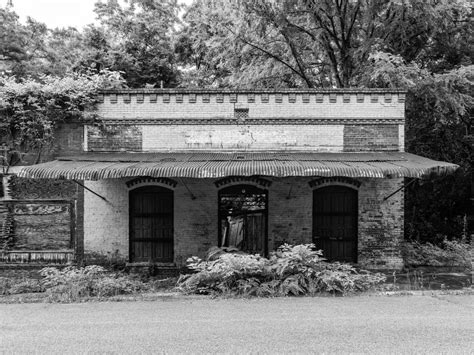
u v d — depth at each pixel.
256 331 7.28
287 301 9.60
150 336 7.05
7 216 13.84
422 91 17.45
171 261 14.07
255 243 14.18
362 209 14.06
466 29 20.34
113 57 23.48
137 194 14.13
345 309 8.81
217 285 10.48
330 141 14.07
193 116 14.07
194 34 23.12
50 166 11.91
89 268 11.42
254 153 13.88
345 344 6.60
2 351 6.38
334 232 14.19
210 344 6.63
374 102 14.06
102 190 14.02
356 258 14.10
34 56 25.34
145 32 25.39
